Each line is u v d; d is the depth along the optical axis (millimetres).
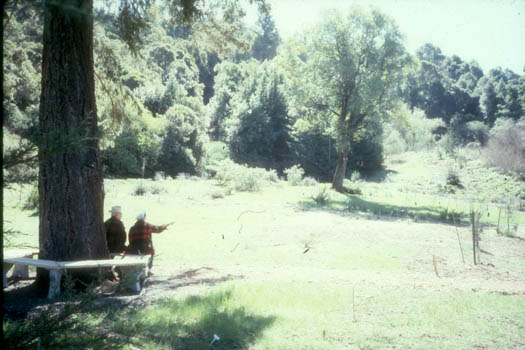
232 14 10375
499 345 4805
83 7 2641
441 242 16219
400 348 4652
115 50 9742
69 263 6516
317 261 11656
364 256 12633
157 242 13891
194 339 4711
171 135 50312
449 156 69188
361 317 5805
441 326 5480
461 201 37844
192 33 10891
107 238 8375
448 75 136000
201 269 9734
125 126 10461
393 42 34656
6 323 4531
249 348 4508
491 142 58781
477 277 10203
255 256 12055
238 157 68750
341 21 35438
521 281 9883
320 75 37125
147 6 8250
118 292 6719
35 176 3521
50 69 6934
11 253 7582
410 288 7816
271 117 71625
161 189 31125
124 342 4215
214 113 78375
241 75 81750
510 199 38906
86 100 7109
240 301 6410
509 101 100625
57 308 5574
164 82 67562
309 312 5949
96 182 7523
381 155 69375
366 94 35062
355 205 30031
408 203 34062
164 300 6234
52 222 7211
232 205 25984
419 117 99500
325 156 69062
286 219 21125
